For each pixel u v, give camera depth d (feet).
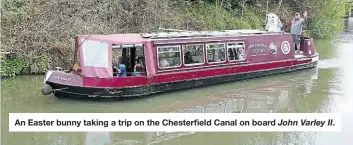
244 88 45.93
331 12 103.35
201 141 30.89
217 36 46.16
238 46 47.88
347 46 79.46
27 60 48.49
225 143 30.58
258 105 39.42
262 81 49.32
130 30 59.21
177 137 31.65
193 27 66.74
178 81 42.14
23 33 49.42
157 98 40.78
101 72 37.99
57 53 50.21
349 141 31.04
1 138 30.76
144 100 39.83
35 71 48.49
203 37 44.68
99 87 37.70
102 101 38.29
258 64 49.80
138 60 42.06
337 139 31.45
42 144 29.86
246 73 48.65
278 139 31.37
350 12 135.64
